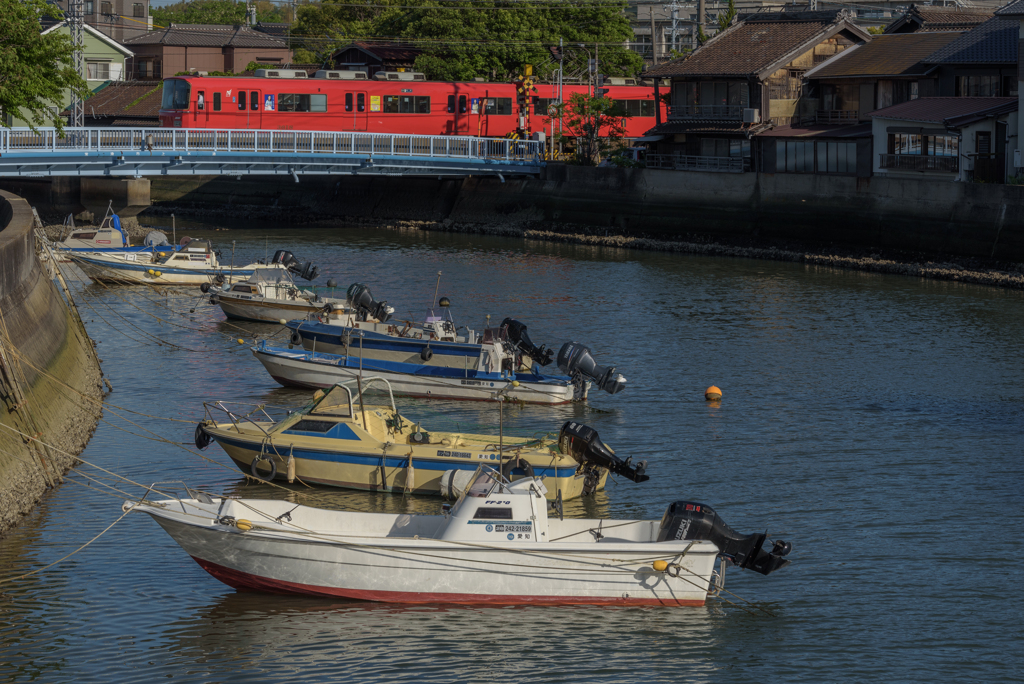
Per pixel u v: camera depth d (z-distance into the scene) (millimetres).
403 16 91062
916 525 20859
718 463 24500
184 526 16891
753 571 18812
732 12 93375
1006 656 15992
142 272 46781
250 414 27219
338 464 21984
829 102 67250
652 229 65812
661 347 36594
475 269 54031
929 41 65750
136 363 33156
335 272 51562
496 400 29703
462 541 17062
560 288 48375
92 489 21797
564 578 17047
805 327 40062
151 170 57938
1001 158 55062
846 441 26234
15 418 21172
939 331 39375
